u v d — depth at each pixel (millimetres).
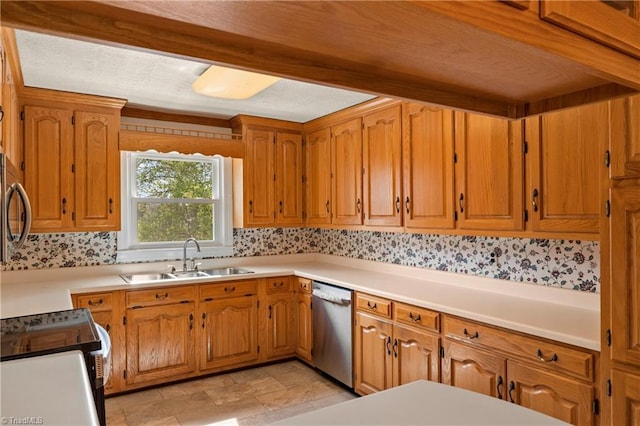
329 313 3420
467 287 2939
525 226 2213
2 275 3148
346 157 3654
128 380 3182
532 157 2172
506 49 700
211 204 4133
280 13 597
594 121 1910
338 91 3105
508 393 2043
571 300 2330
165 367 3330
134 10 603
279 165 4105
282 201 4125
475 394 1103
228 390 3289
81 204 3188
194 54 699
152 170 3844
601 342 1622
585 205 1943
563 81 919
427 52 739
